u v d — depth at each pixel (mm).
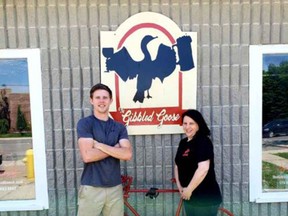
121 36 3508
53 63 3535
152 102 3557
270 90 3670
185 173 2973
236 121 3645
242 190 3701
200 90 3611
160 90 3553
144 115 3568
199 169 2826
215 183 2963
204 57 3588
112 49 3516
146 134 3600
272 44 3623
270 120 3688
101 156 2867
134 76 3535
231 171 3682
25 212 3650
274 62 3658
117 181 2998
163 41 3529
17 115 3600
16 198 3648
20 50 3518
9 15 3502
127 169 3643
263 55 3648
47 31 3521
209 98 3617
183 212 3703
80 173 3609
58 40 3529
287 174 3723
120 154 2906
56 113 3570
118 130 3012
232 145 3660
